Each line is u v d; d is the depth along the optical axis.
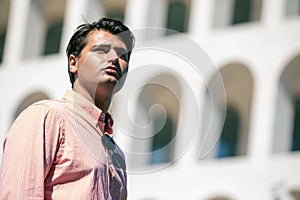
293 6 34.91
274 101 34.19
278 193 32.88
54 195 4.86
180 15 37.31
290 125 34.25
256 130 34.19
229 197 33.66
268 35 34.78
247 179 33.50
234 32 35.34
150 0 37.41
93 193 4.90
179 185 34.00
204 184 33.75
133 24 37.34
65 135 4.98
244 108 35.38
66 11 38.84
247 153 34.62
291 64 34.47
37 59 39.25
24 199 4.79
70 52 5.22
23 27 39.72
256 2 36.50
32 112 4.99
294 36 34.50
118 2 38.03
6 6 40.34
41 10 39.91
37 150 4.87
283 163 33.16
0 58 40.72
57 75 38.56
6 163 4.87
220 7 36.09
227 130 35.06
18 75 39.31
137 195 34.25
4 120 39.06
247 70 35.06
